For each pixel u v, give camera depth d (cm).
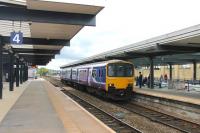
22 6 1571
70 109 1691
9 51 3072
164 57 3562
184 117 1867
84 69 3528
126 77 2659
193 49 2478
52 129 1069
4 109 1623
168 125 1488
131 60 4084
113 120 1617
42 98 2306
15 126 1123
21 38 1795
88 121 1315
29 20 1647
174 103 2073
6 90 3262
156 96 2328
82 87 3800
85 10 1652
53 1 1481
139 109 2181
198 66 6650
